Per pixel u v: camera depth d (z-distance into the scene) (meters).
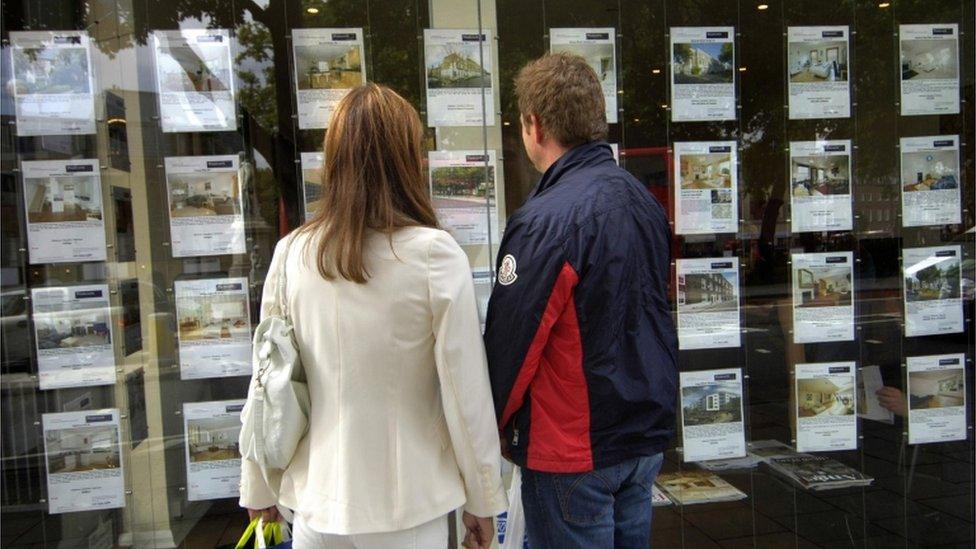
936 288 2.67
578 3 2.46
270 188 2.34
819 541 2.69
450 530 2.37
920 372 2.69
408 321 1.32
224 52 2.30
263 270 2.35
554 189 1.53
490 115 2.42
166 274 2.32
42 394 2.30
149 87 2.28
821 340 2.64
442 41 2.38
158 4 2.27
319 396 1.37
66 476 2.32
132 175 2.29
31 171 2.25
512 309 1.45
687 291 2.58
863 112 2.61
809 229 2.61
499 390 1.48
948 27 2.62
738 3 2.54
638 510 1.64
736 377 2.61
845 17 2.58
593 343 1.45
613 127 2.52
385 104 1.39
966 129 2.65
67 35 2.24
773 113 2.58
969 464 2.74
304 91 2.33
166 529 2.36
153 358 2.33
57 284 2.28
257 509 1.55
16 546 2.31
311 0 2.33
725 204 2.57
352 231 1.30
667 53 2.52
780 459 2.64
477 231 2.43
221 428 2.36
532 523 1.58
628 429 1.47
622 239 1.46
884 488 2.69
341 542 1.35
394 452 1.33
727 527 2.64
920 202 2.65
